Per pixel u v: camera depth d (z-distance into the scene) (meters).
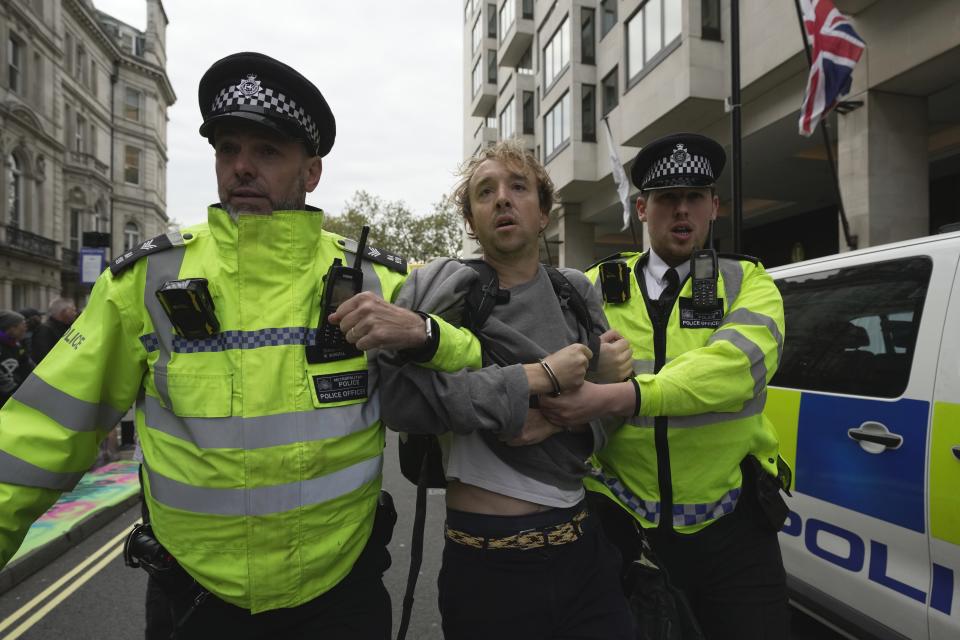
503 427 1.29
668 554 1.77
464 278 1.44
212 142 1.39
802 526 2.43
